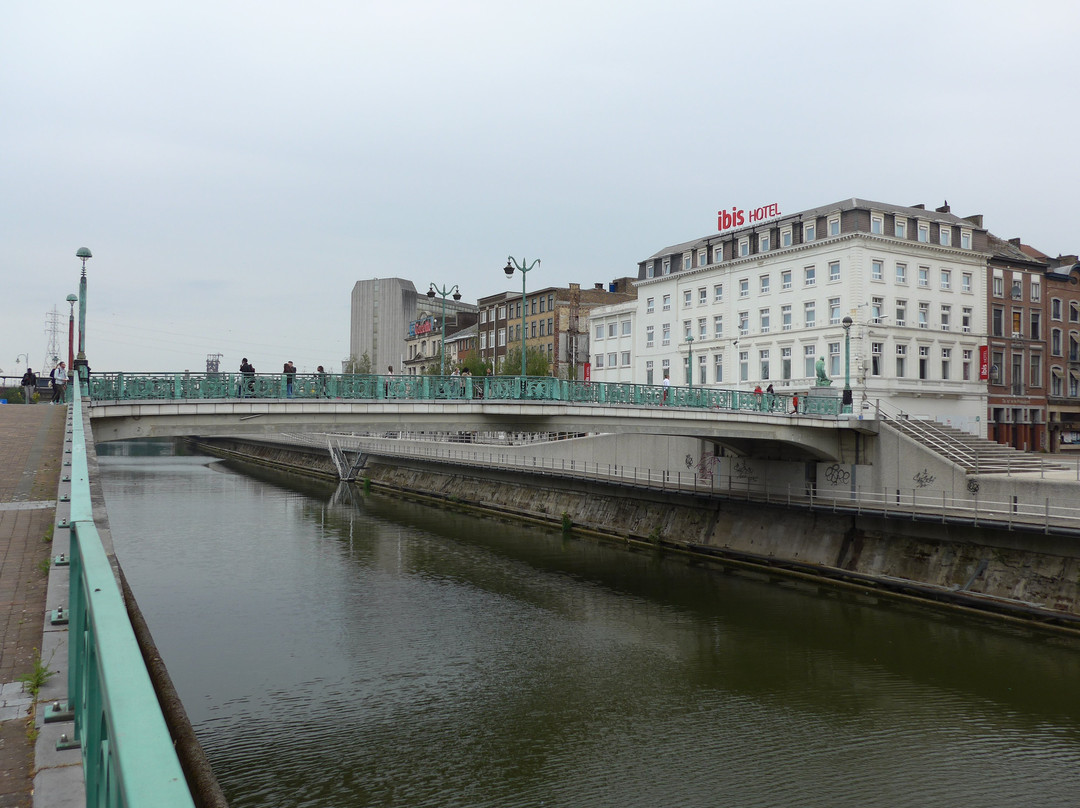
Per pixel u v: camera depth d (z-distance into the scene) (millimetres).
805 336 57312
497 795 18109
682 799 17938
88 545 3826
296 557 41594
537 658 26938
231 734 20891
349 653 27078
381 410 29562
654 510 48438
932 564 33750
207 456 113938
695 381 67125
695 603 33562
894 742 20766
